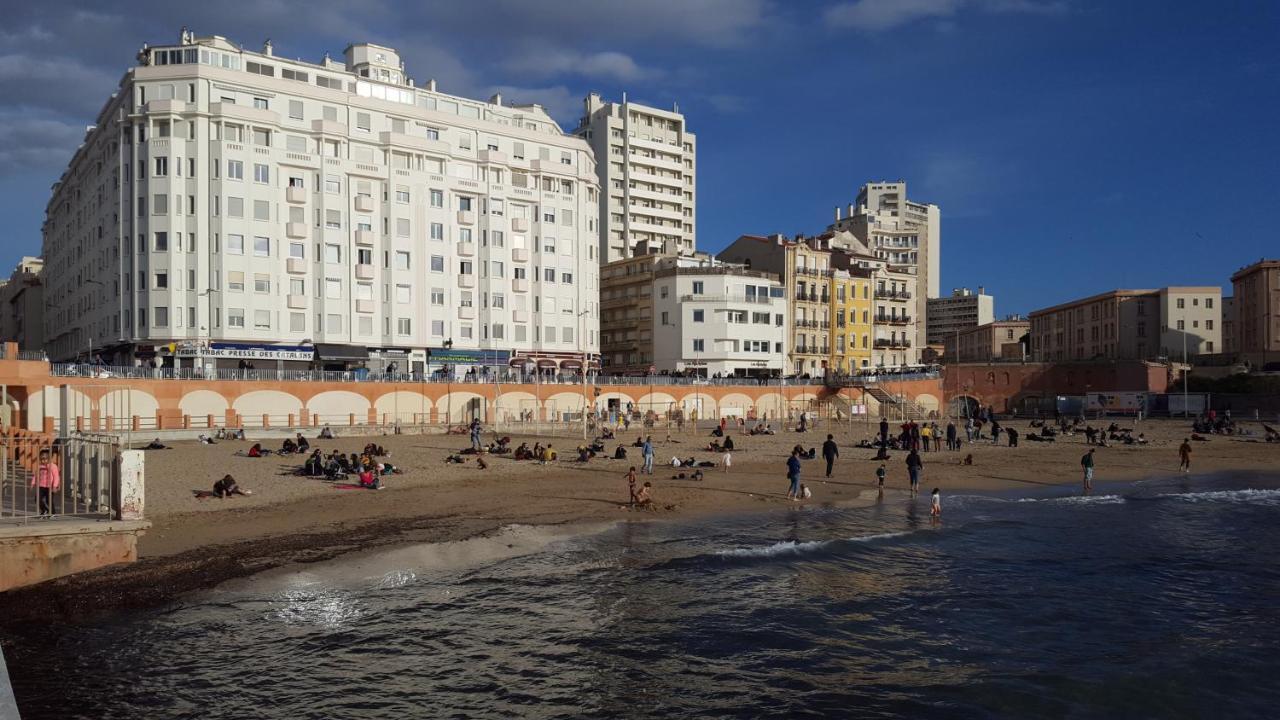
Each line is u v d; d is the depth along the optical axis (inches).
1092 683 612.1
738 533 1066.7
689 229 5462.6
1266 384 3440.0
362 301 2992.1
